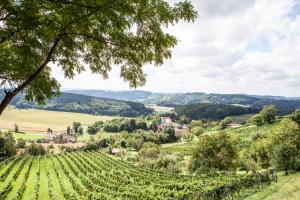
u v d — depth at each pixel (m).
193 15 6.84
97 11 5.93
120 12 6.05
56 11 5.58
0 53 6.04
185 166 98.25
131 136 168.25
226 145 73.06
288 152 57.75
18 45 6.24
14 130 170.75
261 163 82.12
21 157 114.25
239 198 33.25
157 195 51.75
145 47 7.04
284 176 54.88
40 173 83.38
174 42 7.04
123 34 6.52
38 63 6.88
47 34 5.73
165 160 101.94
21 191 56.19
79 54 7.88
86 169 89.81
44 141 164.38
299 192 21.41
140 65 7.54
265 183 40.62
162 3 6.60
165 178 74.12
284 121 74.69
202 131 179.25
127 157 128.12
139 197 49.22
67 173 81.50
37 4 5.48
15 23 5.67
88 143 155.88
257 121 153.50
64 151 143.00
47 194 57.66
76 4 5.69
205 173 72.38
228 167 72.81
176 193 50.47
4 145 123.81
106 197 50.16
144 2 6.26
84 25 6.12
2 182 65.81
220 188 35.12
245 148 106.75
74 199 50.94
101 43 6.99
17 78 6.95
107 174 78.88
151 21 6.77
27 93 7.80
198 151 74.38
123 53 7.31
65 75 8.09
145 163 106.56
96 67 7.99
